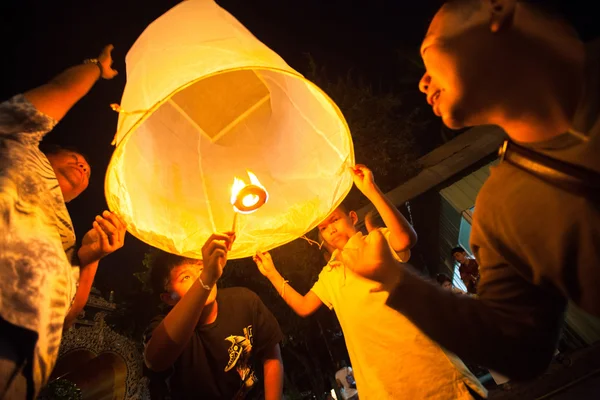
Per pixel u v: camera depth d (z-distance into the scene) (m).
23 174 1.40
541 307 1.16
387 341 2.33
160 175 2.07
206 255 1.92
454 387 2.13
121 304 12.34
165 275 2.47
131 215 1.83
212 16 1.73
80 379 13.57
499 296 1.20
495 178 1.12
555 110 0.96
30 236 1.33
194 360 2.21
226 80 2.16
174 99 2.10
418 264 9.95
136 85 1.60
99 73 1.87
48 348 1.27
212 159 2.25
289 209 2.25
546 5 0.99
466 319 1.14
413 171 8.34
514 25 0.96
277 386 2.39
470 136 8.42
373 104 8.94
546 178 0.97
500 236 1.12
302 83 2.02
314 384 11.25
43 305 1.27
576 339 6.36
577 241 0.93
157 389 2.20
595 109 0.91
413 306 1.12
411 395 2.17
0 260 1.22
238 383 2.27
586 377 5.13
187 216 2.11
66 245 1.60
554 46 0.95
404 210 8.20
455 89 1.02
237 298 2.54
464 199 7.36
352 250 1.17
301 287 8.35
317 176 2.19
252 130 2.29
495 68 0.98
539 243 1.01
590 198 0.90
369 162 8.38
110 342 13.20
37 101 1.57
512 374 1.15
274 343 2.54
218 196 2.22
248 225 2.24
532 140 1.02
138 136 1.93
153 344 1.98
